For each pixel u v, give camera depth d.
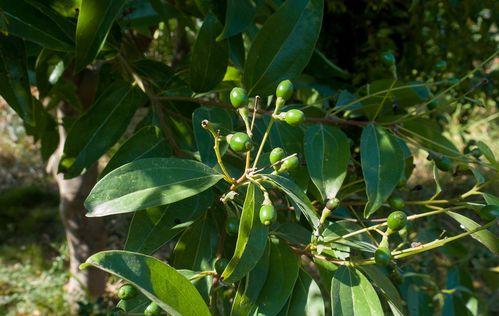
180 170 0.31
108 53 0.45
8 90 0.39
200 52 0.43
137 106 0.45
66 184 1.12
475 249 0.76
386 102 0.50
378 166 0.37
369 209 0.36
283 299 0.32
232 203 0.37
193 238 0.37
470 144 0.55
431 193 1.29
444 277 0.90
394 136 0.39
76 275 1.21
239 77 0.49
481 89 0.91
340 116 0.56
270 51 0.40
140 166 0.31
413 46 0.85
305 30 0.40
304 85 0.55
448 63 0.88
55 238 1.61
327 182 0.37
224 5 0.43
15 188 1.87
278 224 0.37
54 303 1.25
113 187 0.30
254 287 0.32
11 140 2.17
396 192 0.54
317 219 0.30
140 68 0.48
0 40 0.39
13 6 0.36
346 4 0.79
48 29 0.37
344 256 0.35
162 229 0.35
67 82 0.64
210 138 0.38
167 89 0.47
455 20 0.88
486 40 0.91
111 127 0.44
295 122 0.31
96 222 1.16
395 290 0.33
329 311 0.92
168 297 0.26
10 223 1.68
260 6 0.47
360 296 0.31
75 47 0.38
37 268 1.44
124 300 0.32
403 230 0.40
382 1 0.75
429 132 0.44
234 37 0.46
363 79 0.79
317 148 0.38
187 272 0.34
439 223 0.60
